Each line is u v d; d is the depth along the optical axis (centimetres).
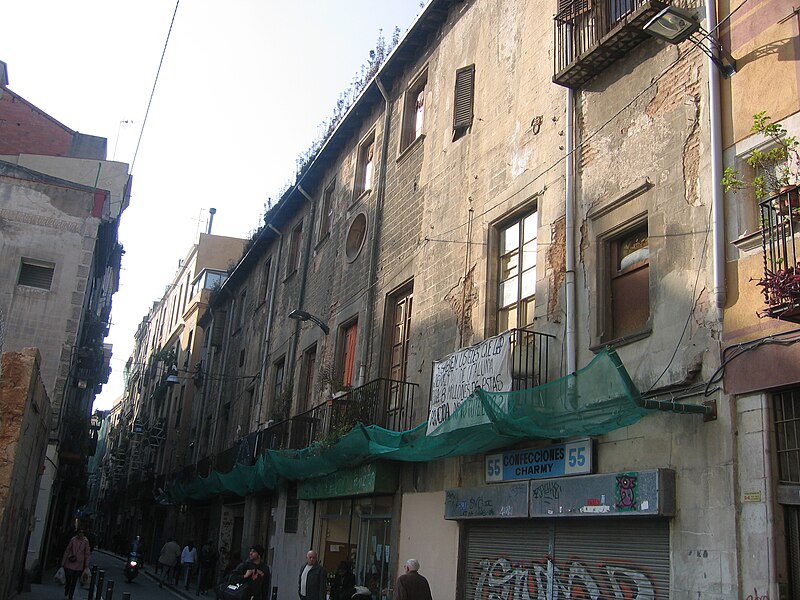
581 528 888
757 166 755
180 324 4638
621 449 842
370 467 1326
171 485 3219
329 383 1677
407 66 1723
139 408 5644
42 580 2180
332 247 1958
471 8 1477
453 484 1145
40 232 2248
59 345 2167
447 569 1110
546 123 1133
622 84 986
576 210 1019
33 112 3048
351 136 1998
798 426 670
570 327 970
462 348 1176
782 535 657
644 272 897
